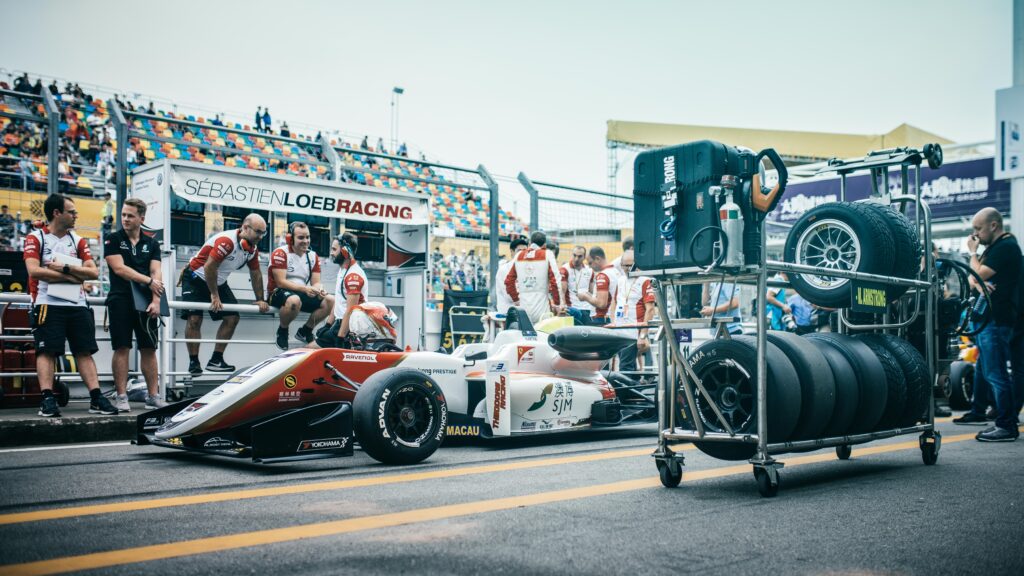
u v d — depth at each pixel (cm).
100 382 758
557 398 599
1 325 679
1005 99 1265
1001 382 604
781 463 381
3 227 990
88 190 1347
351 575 241
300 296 763
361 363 509
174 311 735
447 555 264
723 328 417
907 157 533
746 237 388
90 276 600
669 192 401
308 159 893
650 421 663
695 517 327
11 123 1341
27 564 251
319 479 418
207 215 826
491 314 708
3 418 562
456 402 561
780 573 248
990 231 613
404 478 422
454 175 1002
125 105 1477
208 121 1580
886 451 561
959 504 359
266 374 469
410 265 975
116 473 432
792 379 396
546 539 287
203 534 291
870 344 482
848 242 476
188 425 457
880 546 282
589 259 941
